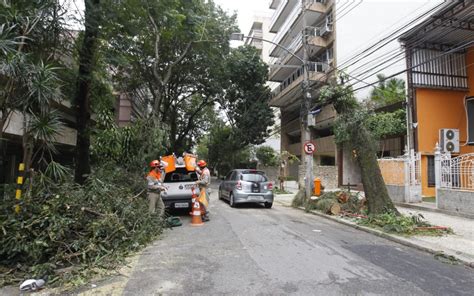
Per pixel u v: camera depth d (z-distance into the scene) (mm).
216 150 41844
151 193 9039
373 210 10102
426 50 16047
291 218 11148
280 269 5457
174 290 4562
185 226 9352
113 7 9836
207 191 10398
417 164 14086
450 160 11406
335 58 23938
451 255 6254
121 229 6723
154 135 14555
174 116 28438
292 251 6633
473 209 10320
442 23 14266
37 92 6348
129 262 5867
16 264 5352
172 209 12219
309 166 14180
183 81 25516
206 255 6320
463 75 16281
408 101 15883
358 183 22703
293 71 30406
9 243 5285
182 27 14086
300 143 32062
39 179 6844
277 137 43312
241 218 10828
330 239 7844
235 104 32219
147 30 15172
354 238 8023
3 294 4496
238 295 4379
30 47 7262
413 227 8320
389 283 4844
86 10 9094
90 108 11016
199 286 4699
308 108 14398
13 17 6371
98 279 5035
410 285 4777
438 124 15828
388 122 17359
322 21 26266
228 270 5406
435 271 5480
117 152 14062
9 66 5719
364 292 4484
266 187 13828
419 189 13867
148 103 24812
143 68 20406
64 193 6852
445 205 11375
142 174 13562
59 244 5699
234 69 30016
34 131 6719
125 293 4473
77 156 10281
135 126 15328
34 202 6219
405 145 18578
